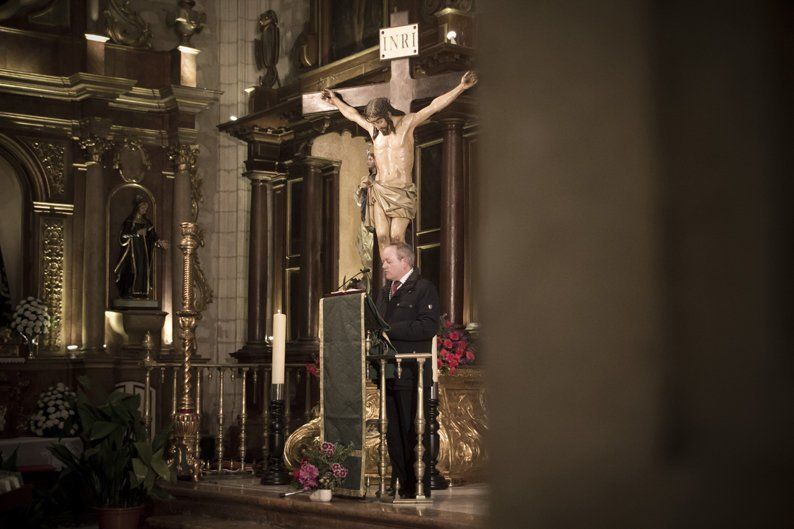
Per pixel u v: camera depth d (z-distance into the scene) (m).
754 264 0.52
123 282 11.88
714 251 0.53
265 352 11.62
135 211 12.04
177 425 7.32
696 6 0.55
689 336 0.53
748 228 0.52
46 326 11.22
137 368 11.79
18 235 11.62
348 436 5.78
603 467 0.56
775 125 0.52
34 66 11.68
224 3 13.05
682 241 0.54
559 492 0.59
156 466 6.36
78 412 6.72
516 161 0.63
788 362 0.51
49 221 11.63
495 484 0.63
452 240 8.91
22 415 11.06
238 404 12.17
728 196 0.53
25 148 11.52
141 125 12.36
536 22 0.63
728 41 0.54
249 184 12.81
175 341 12.20
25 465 9.69
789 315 0.51
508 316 0.62
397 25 7.86
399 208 8.11
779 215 0.52
